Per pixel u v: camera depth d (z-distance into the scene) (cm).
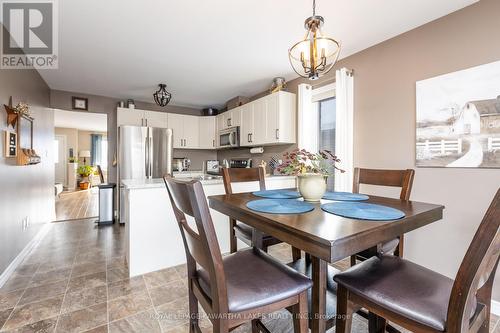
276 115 325
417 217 111
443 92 194
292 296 98
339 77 264
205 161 513
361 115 256
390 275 104
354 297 100
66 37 229
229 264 113
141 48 252
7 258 214
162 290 194
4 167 210
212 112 501
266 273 106
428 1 177
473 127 178
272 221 103
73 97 409
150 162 415
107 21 203
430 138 201
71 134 845
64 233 341
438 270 199
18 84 246
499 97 166
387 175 172
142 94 424
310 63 144
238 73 322
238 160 455
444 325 76
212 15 195
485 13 173
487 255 68
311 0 174
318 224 96
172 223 236
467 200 183
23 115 242
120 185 393
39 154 324
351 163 259
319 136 323
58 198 634
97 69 308
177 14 193
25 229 262
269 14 193
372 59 246
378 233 94
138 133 405
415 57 212
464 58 183
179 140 480
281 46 247
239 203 139
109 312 165
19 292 188
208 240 80
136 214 220
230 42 239
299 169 149
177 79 346
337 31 218
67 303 175
